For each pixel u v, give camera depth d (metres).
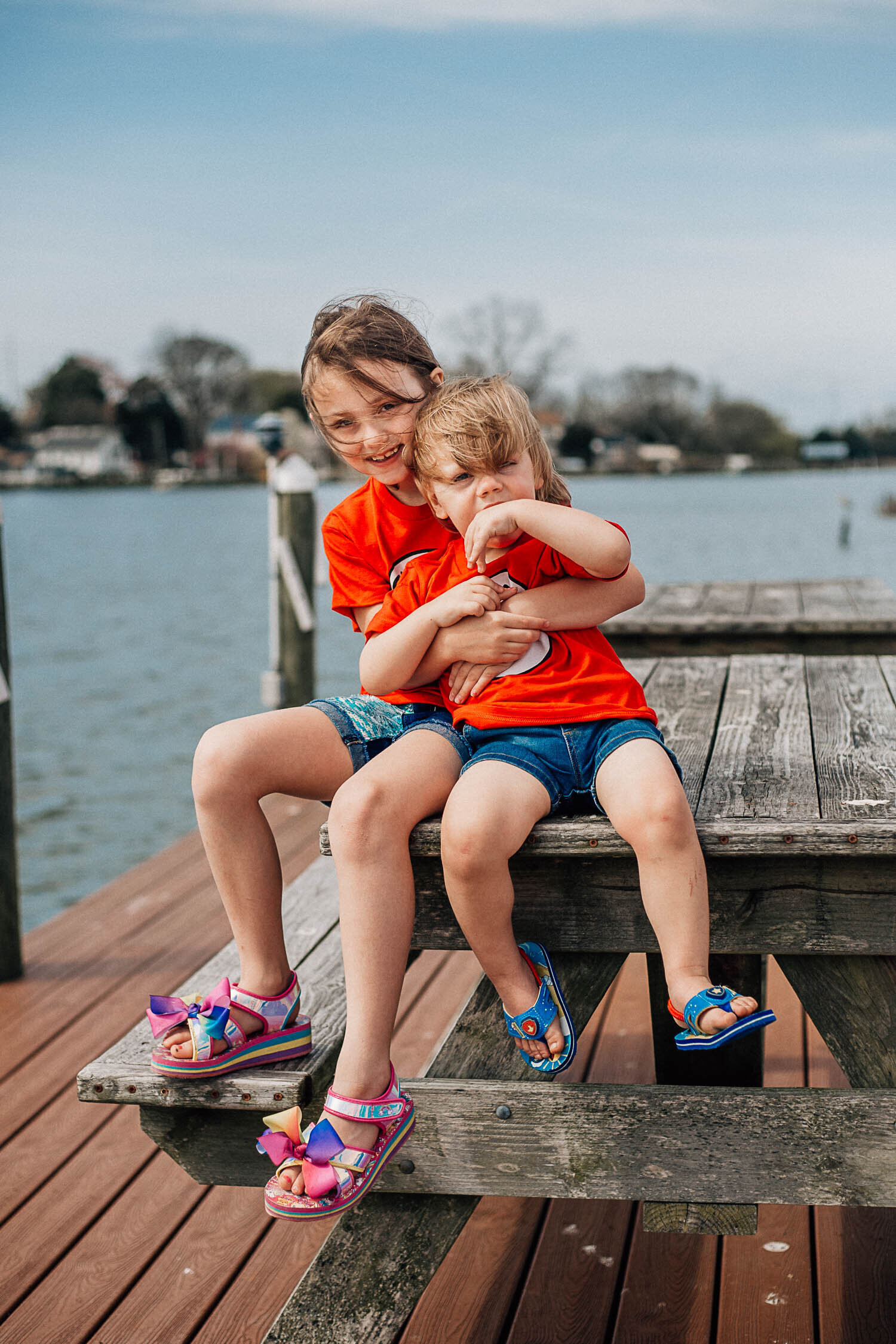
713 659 3.17
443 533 2.00
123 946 3.90
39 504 69.31
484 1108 1.72
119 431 93.75
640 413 85.56
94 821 6.75
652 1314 2.15
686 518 37.59
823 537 28.94
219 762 1.76
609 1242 2.39
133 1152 2.73
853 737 2.22
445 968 3.67
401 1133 1.62
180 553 30.08
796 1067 2.93
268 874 1.80
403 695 1.95
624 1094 1.69
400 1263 1.78
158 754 8.38
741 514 40.38
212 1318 2.17
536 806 1.65
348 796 1.66
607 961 1.76
